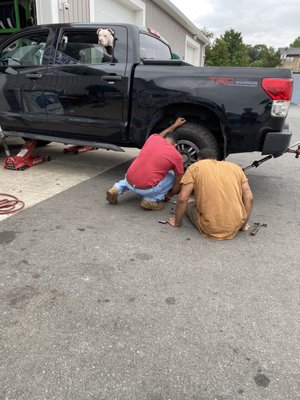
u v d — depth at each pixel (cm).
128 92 422
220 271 267
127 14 1023
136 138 439
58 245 297
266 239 325
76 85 450
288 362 182
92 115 453
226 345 192
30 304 220
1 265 262
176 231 334
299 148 431
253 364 180
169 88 403
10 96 508
